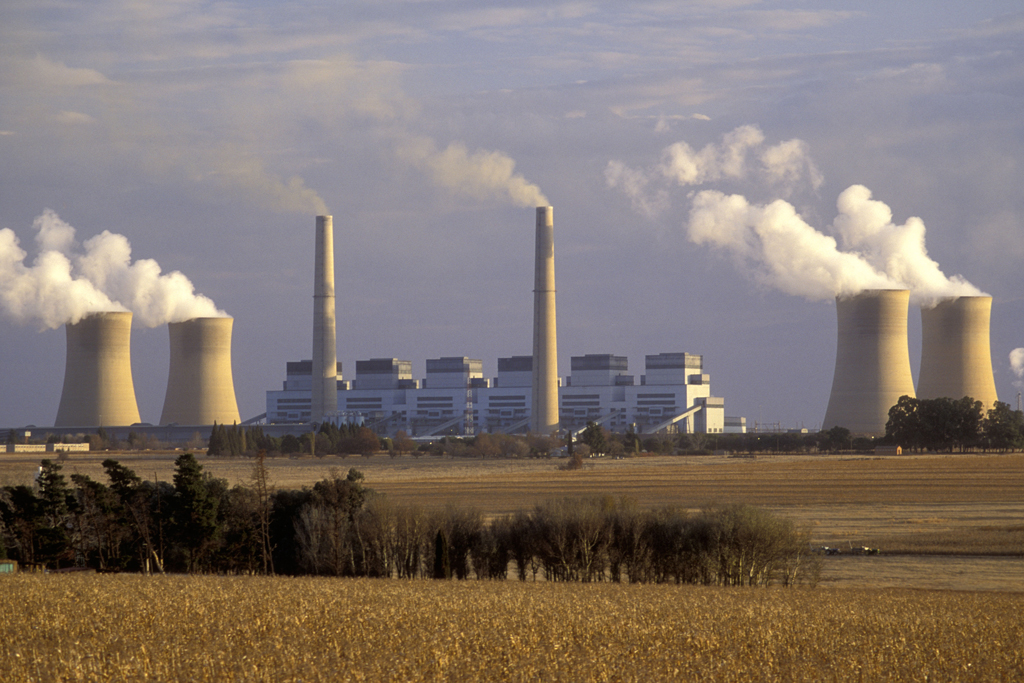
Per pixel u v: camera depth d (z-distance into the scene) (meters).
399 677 43.47
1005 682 44.69
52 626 54.12
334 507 96.12
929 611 63.84
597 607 63.16
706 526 85.69
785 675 45.25
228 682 42.28
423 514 93.38
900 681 44.44
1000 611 64.06
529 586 76.94
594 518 89.00
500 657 47.50
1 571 90.38
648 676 44.62
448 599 66.25
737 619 59.22
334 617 57.84
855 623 58.31
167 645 48.72
